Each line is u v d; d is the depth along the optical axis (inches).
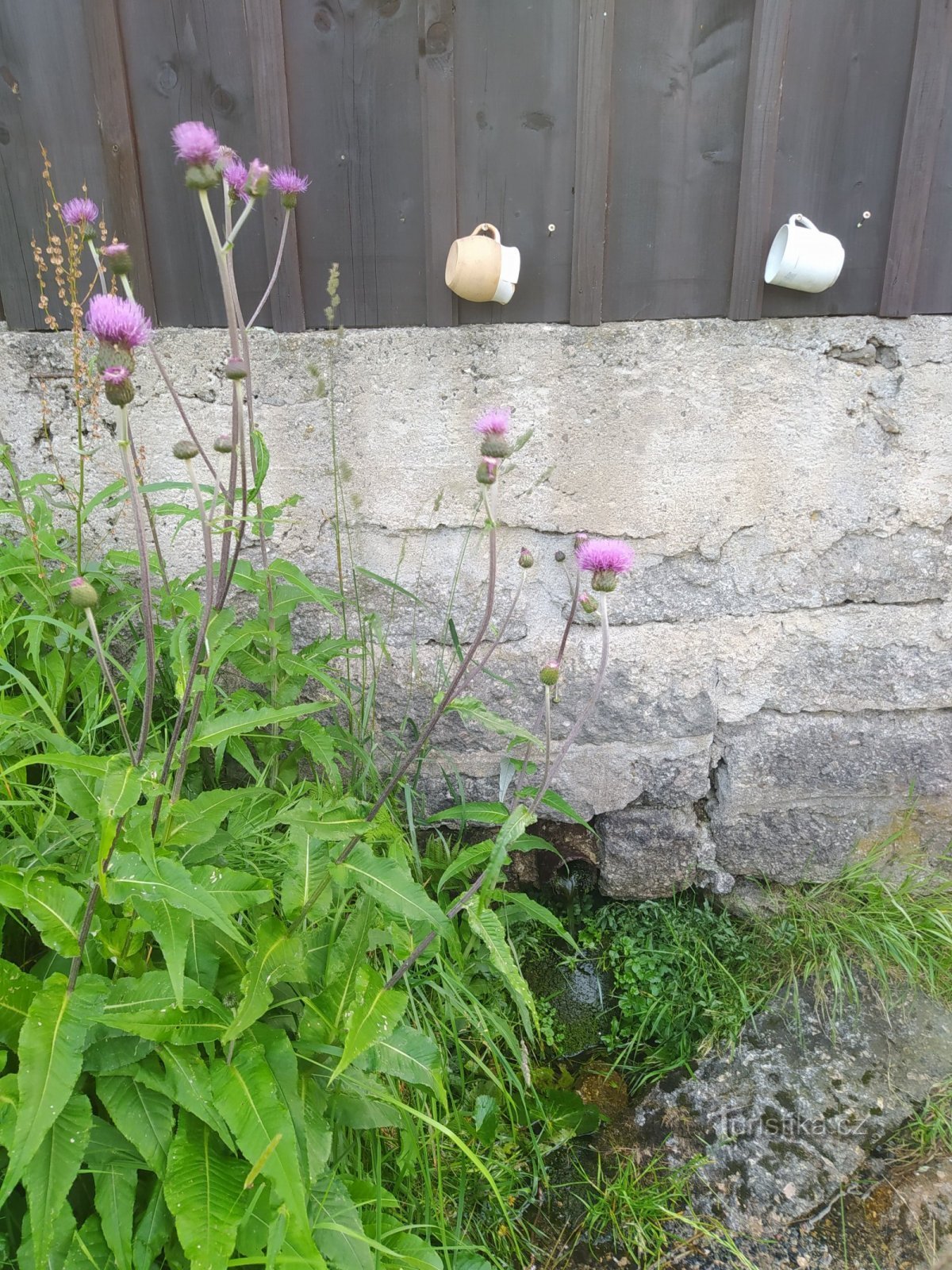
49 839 66.9
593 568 61.6
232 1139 53.3
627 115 81.1
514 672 96.0
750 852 103.8
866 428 89.5
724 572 94.2
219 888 56.9
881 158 82.5
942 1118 81.3
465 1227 72.2
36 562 76.9
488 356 86.4
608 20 76.9
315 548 92.5
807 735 99.5
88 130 81.4
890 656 97.3
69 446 89.6
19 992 53.2
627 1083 89.8
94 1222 51.7
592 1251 73.5
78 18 78.3
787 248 79.8
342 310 86.7
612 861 103.8
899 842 104.9
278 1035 56.2
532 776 99.0
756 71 78.8
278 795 78.8
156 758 55.3
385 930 64.7
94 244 84.0
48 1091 46.5
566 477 90.1
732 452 89.9
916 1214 74.6
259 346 86.4
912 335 86.8
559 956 100.2
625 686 96.6
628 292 86.0
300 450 89.2
